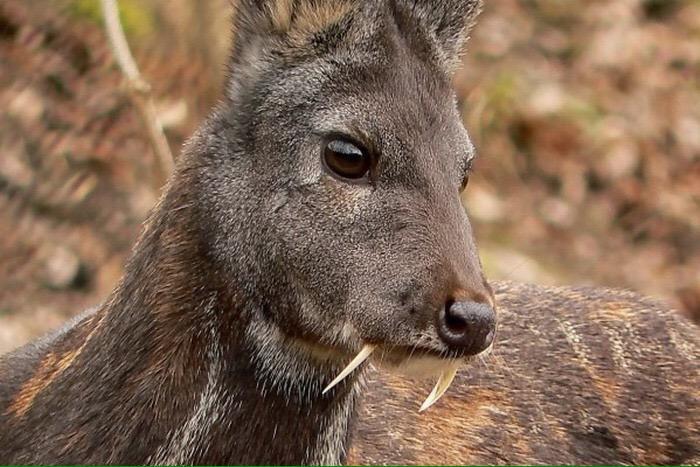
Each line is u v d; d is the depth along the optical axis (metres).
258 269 7.83
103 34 17.77
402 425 10.21
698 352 11.69
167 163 12.52
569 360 11.21
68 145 17.17
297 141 7.78
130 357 8.03
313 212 7.71
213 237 7.91
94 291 16.23
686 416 11.38
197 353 7.97
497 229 20.58
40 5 17.92
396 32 8.03
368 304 7.59
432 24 8.27
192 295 7.96
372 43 7.94
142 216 16.81
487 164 21.89
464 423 10.55
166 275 8.01
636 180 22.70
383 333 7.55
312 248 7.70
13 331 14.98
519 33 25.69
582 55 25.55
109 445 7.97
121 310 8.17
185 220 8.00
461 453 10.41
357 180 7.72
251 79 8.02
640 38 26.38
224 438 8.04
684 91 25.34
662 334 11.63
